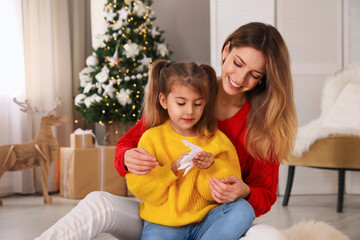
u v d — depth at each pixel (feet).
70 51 13.39
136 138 4.79
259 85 4.67
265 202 4.30
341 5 12.66
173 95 4.23
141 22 12.78
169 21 15.10
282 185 12.28
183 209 4.18
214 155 4.38
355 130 9.60
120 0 12.62
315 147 10.03
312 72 12.48
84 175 11.30
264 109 4.52
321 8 12.54
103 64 12.63
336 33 12.64
